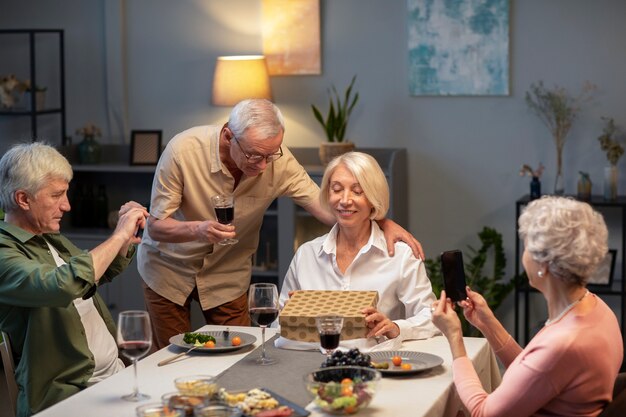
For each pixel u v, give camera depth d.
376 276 3.08
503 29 5.27
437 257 5.58
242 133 3.12
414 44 5.42
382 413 2.25
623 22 5.13
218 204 3.14
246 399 2.24
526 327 5.22
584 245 2.18
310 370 2.61
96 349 2.98
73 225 5.95
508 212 5.43
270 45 5.66
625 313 5.12
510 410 2.21
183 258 3.56
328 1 5.57
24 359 2.75
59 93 6.11
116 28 5.92
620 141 5.20
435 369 2.61
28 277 2.62
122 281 5.57
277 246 5.59
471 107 5.42
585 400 2.18
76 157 5.95
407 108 5.52
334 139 5.46
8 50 6.16
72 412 2.30
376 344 2.83
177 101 5.91
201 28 5.80
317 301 2.87
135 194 6.03
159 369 2.65
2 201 2.79
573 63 5.23
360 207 3.02
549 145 5.32
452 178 5.50
